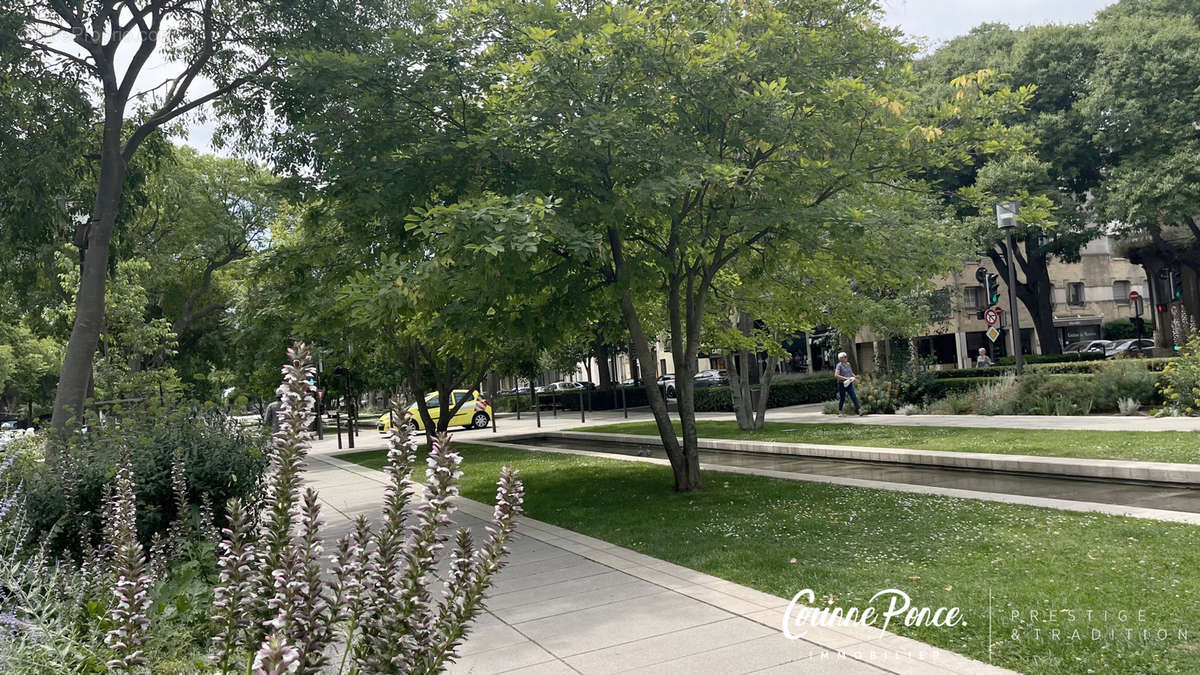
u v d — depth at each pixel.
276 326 21.70
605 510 11.17
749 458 17.84
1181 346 21.61
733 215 10.70
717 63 10.45
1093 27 35.72
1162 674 4.35
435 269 9.52
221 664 2.96
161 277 34.91
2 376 56.81
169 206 34.25
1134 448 12.53
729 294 15.71
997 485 11.64
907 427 19.69
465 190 11.09
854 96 11.02
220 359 41.59
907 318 25.84
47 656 4.25
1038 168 32.66
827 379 36.44
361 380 42.31
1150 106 32.00
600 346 45.19
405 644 2.89
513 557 8.58
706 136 11.41
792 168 11.12
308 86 11.43
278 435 2.94
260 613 2.88
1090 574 6.29
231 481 7.80
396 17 15.90
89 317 16.02
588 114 10.35
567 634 5.84
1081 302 62.31
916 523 8.65
